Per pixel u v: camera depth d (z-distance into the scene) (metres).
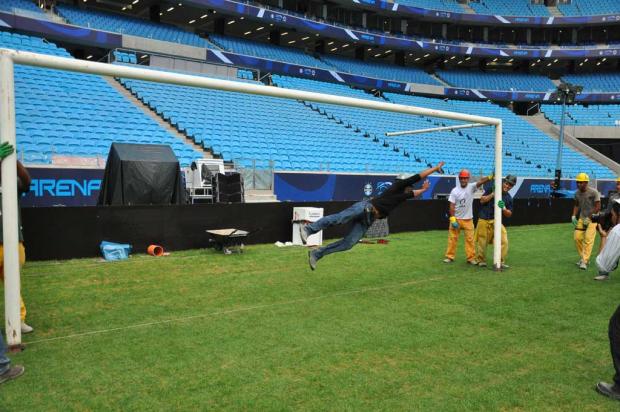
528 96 38.09
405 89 36.25
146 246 9.73
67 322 5.40
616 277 8.45
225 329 5.24
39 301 6.17
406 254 10.50
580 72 44.38
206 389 3.80
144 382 3.92
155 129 18.17
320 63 35.06
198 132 19.17
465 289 7.34
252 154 18.91
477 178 22.28
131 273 7.82
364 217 6.19
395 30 40.88
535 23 39.75
